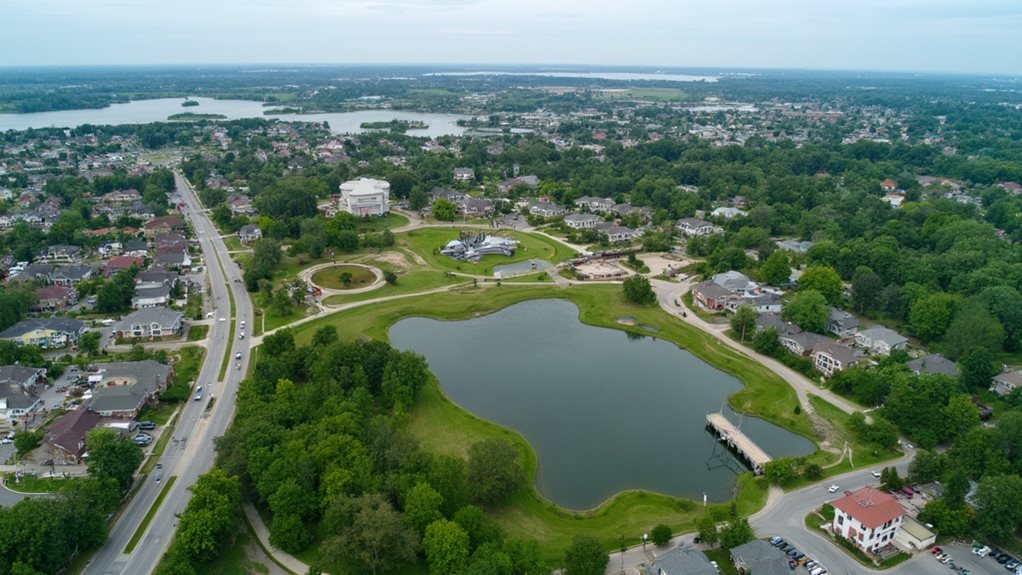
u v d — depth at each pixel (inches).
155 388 5880.9
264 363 5989.2
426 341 7573.8
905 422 5526.6
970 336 6766.7
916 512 4490.7
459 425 5639.8
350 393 5575.8
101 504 4109.3
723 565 4005.9
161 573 3597.4
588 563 3708.2
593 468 5142.7
